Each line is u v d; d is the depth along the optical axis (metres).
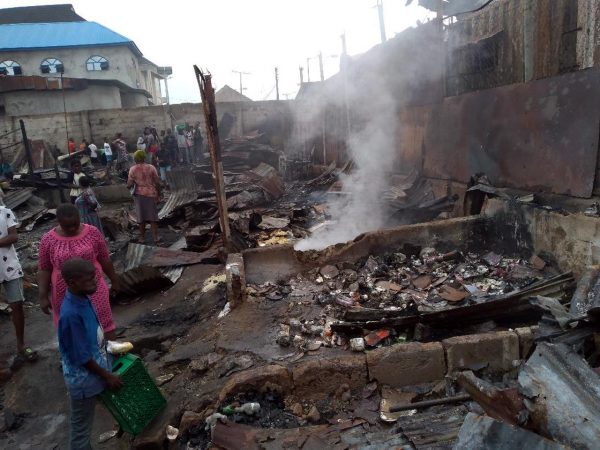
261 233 8.34
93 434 3.65
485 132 6.77
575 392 2.18
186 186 11.39
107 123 20.59
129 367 3.27
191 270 6.59
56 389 4.29
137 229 9.93
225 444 3.06
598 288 3.46
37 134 19.56
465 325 4.23
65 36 28.92
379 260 5.86
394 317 4.37
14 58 27.95
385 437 2.96
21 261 7.66
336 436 3.10
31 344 5.09
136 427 3.30
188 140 17.80
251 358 3.99
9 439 3.68
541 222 5.05
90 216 7.53
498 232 5.80
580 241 4.55
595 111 4.90
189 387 3.83
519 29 6.17
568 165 5.28
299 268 5.84
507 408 2.19
